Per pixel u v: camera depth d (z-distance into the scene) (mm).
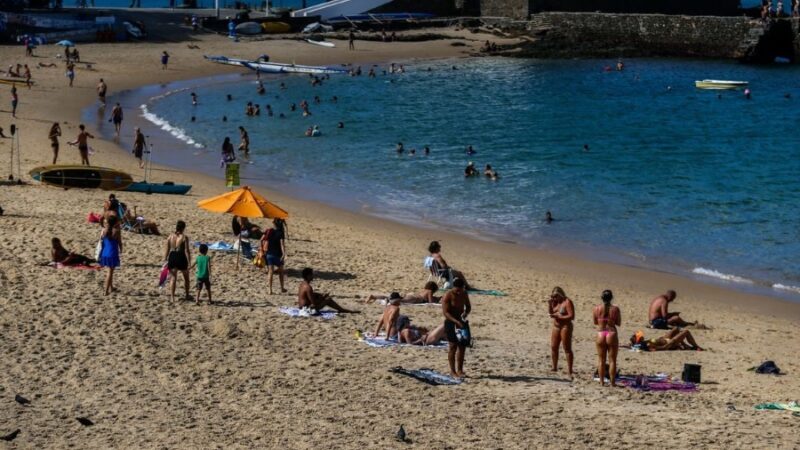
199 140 57156
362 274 30312
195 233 33156
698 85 88500
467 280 30969
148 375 20281
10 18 90812
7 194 36844
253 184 45844
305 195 44000
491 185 47094
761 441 18078
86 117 62188
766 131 66438
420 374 21016
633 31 109875
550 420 18844
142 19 106000
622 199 44562
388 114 70250
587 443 17703
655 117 72375
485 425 18422
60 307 23922
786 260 35125
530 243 36938
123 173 40125
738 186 47812
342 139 59281
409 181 47688
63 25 93750
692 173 51250
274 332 23500
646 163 54000
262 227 36031
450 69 95500
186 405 18828
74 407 18516
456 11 119062
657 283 32281
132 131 58875
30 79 74062
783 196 45531
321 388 20047
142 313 24000
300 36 105312
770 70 100312
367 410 18953
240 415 18453
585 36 111188
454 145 58594
